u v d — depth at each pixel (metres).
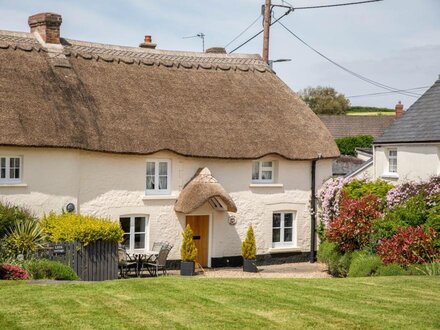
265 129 25.31
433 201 18.75
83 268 18.78
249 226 23.56
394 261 17.16
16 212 19.02
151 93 24.33
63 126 20.95
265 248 25.36
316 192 26.36
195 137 23.55
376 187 22.97
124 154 22.06
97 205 21.89
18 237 17.59
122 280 13.99
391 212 19.59
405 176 25.28
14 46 22.69
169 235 23.30
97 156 21.84
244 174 24.89
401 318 10.48
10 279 15.16
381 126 56.75
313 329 9.76
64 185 21.05
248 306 11.22
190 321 10.11
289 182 25.91
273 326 9.88
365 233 20.23
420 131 24.88
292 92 28.16
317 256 24.73
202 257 24.19
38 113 20.78
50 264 16.92
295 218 26.17
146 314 10.55
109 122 22.17
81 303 11.34
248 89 26.91
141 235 23.03
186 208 22.80
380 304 11.58
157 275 21.69
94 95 22.81
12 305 11.13
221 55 28.27
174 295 12.13
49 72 22.53
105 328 9.68
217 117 24.73
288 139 25.56
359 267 18.16
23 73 21.84
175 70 26.22
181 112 24.16
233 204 23.31
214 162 24.20
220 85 26.47
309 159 25.69
